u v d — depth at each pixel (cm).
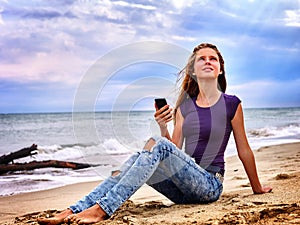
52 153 980
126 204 356
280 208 287
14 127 1650
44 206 452
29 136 1444
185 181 323
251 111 2828
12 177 688
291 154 765
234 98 346
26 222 326
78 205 303
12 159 921
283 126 1727
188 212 309
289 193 351
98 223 287
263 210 283
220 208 314
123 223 286
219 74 365
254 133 1492
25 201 488
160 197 439
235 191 402
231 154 855
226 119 341
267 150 848
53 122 1659
